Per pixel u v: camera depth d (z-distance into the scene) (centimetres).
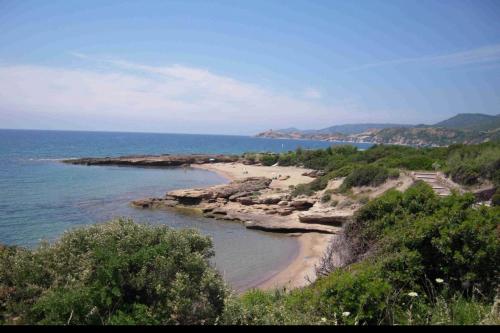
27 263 493
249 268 1633
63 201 3216
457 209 667
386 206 830
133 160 7000
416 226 664
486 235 603
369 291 515
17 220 2486
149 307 443
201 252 577
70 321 402
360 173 2780
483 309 493
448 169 2352
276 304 609
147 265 485
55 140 16725
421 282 598
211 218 2786
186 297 458
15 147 10938
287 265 1683
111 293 436
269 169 6253
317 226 2342
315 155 6438
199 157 7850
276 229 2359
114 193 3753
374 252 692
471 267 583
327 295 550
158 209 3062
